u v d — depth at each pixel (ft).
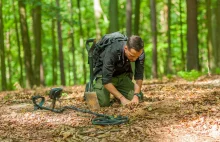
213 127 12.77
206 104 16.05
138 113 15.03
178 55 68.49
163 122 13.67
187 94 19.08
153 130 12.84
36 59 47.34
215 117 13.75
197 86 22.33
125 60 16.51
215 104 15.94
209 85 22.67
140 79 17.07
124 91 17.70
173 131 12.67
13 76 76.74
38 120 15.14
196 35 35.73
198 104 16.07
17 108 18.19
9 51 61.57
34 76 47.03
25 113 16.49
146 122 13.83
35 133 13.32
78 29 71.61
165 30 64.44
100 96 17.02
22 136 13.00
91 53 17.42
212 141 11.66
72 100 19.45
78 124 14.20
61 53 52.95
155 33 48.34
